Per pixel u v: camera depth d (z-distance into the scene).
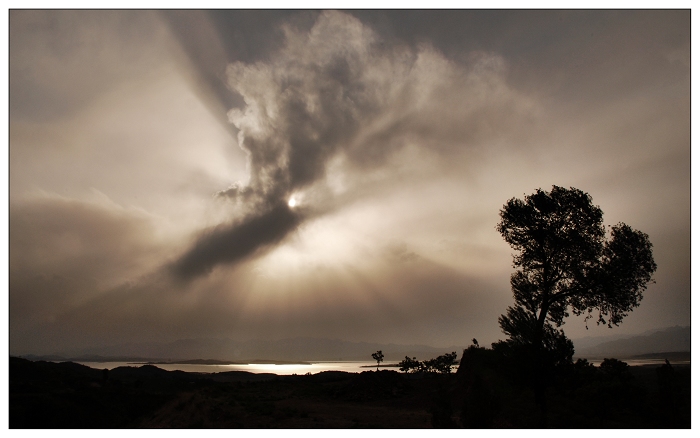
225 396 40.47
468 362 41.53
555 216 35.31
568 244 34.12
